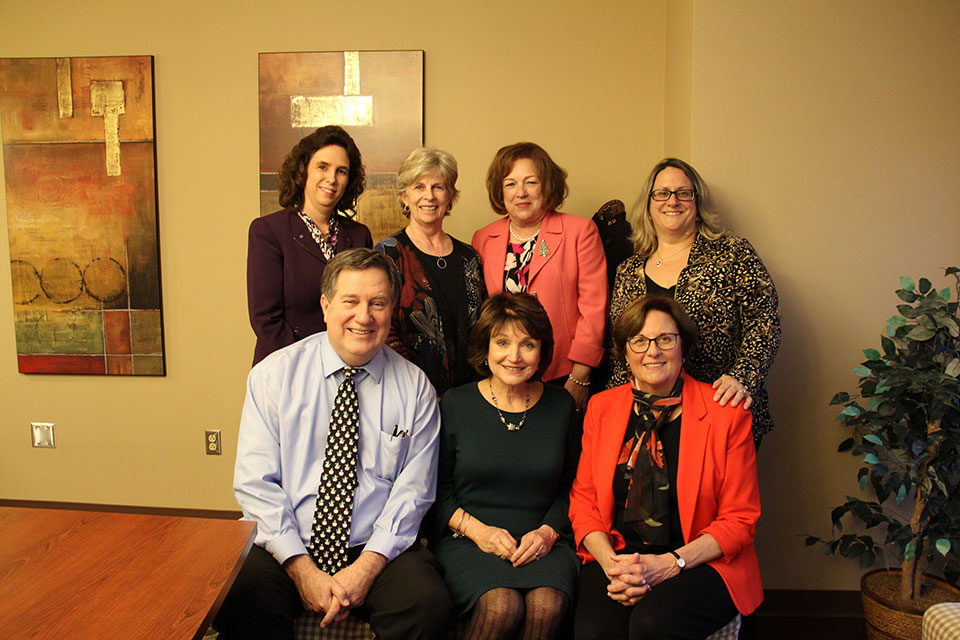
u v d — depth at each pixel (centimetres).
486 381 203
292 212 232
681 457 179
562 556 182
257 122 296
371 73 289
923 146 239
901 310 209
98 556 124
